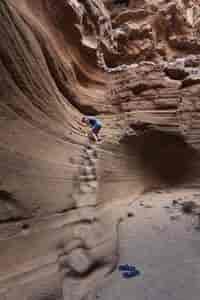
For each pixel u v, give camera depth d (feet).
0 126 14.92
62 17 38.96
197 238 19.58
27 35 23.26
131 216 26.02
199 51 65.77
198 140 41.96
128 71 49.85
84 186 23.58
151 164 44.19
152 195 37.27
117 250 17.53
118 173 34.22
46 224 15.12
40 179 16.71
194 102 43.83
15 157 14.97
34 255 12.53
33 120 20.10
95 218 20.80
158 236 20.26
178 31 68.64
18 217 13.16
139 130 42.78
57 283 11.99
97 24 52.19
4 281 10.16
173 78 48.42
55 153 21.59
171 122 43.21
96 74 49.19
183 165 44.62
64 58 38.32
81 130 33.35
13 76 18.16
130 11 68.80
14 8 24.34
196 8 71.56
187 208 28.50
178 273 14.11
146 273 14.33
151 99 45.68
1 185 12.66
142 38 65.46
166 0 69.00
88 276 13.87
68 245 15.33
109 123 43.52
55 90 29.07
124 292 12.39
